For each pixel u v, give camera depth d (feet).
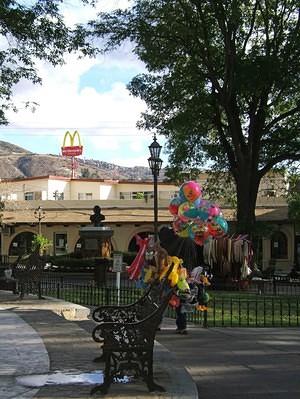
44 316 38.40
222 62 85.25
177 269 31.53
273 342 32.71
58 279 82.28
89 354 25.82
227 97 81.46
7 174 413.59
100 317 26.76
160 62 86.89
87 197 188.03
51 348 27.22
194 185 41.39
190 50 84.33
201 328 37.78
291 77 79.20
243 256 64.18
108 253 85.05
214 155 98.37
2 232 138.72
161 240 41.52
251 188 86.07
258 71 76.64
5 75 61.41
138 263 35.24
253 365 26.66
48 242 127.65
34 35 58.75
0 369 22.80
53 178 186.70
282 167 102.53
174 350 30.09
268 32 82.17
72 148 226.38
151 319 19.61
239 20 76.84
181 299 33.81
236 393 21.76
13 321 36.09
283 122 92.38
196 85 86.07
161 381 21.31
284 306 51.60
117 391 19.54
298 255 124.88
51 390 19.53
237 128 84.79
